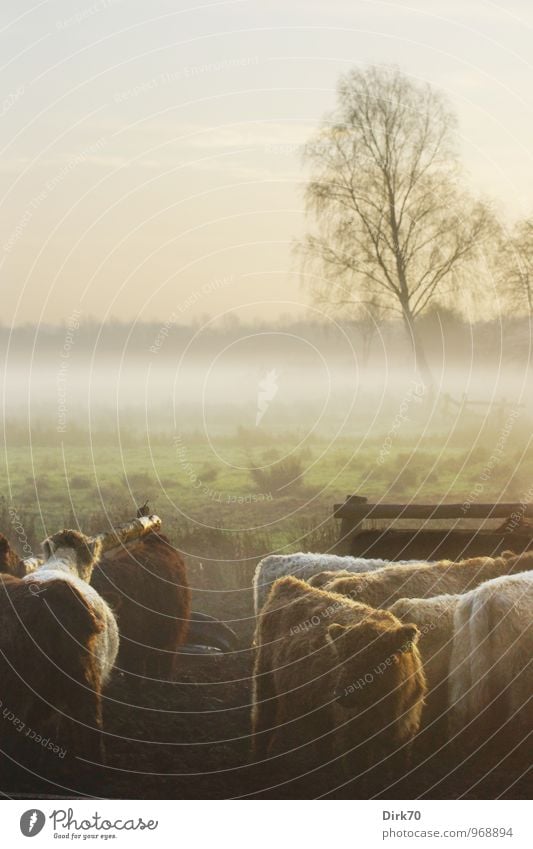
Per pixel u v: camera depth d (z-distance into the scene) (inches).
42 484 793.6
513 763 251.9
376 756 220.7
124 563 322.0
